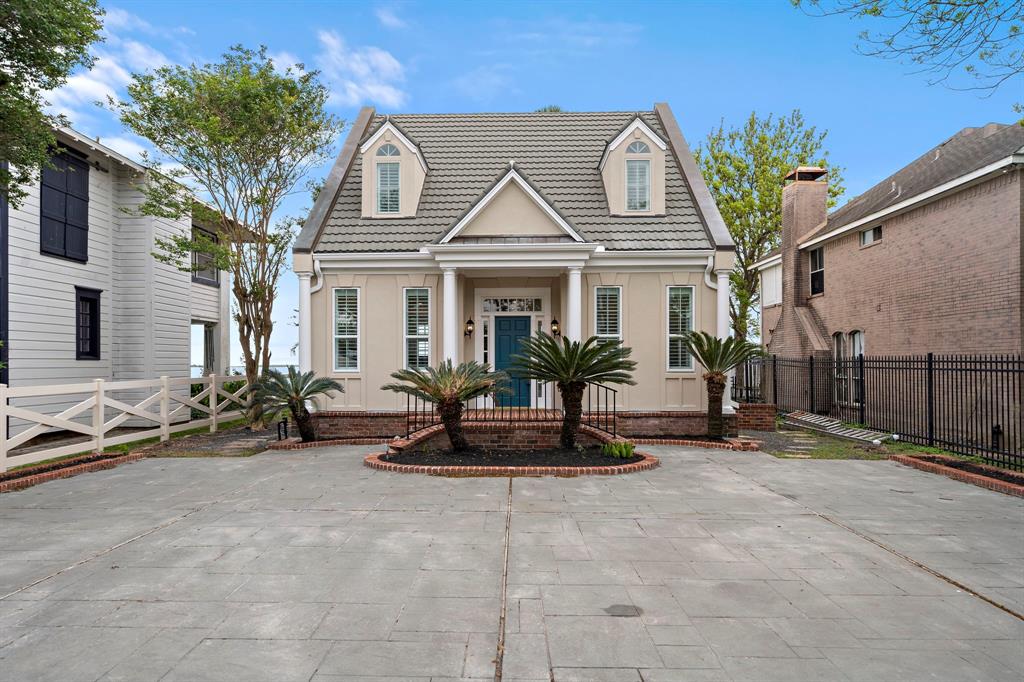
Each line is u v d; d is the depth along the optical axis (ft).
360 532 19.40
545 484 26.63
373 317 42.88
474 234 42.68
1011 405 38.58
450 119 54.85
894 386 49.24
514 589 14.67
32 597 14.28
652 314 42.32
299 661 11.27
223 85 43.65
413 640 12.10
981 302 41.24
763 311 79.97
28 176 31.19
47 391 32.40
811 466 31.30
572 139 51.80
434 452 33.53
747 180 85.46
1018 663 11.29
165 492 25.39
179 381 44.27
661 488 25.81
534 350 33.12
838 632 12.47
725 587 14.80
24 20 25.49
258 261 48.37
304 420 38.50
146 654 11.54
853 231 56.24
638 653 11.57
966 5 21.75
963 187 42.39
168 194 46.09
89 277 49.90
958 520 20.85
